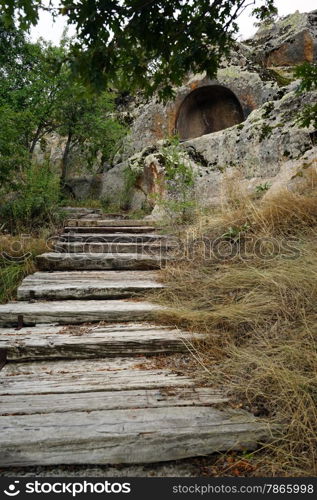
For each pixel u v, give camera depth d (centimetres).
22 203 470
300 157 454
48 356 199
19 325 233
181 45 204
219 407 153
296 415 142
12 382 175
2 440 131
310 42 870
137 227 474
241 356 183
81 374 183
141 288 275
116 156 850
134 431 136
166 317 234
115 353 204
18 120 562
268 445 135
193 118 843
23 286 277
